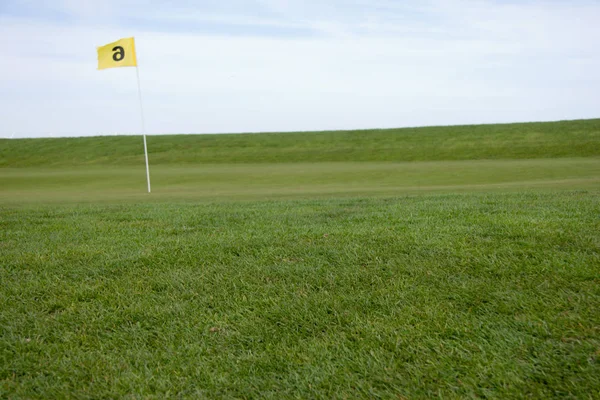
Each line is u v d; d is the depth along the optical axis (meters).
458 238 5.26
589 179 18.36
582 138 40.75
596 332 2.98
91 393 2.60
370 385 2.58
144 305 3.79
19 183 25.42
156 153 46.28
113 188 21.48
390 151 42.41
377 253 4.83
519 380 2.52
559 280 3.84
